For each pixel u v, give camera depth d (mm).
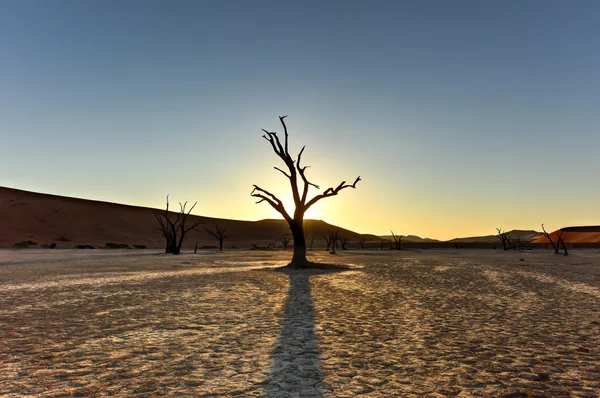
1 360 7051
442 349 7715
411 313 11375
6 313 11344
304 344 8062
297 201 29641
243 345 7988
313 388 5742
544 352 7516
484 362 6922
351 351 7582
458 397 5438
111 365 6770
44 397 5422
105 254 54844
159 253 60719
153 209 149500
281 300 13727
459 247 121250
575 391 5645
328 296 14742
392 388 5746
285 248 101500
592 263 35688
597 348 7781
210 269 28031
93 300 13680
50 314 11180
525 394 5543
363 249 100562
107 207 131375
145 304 12852
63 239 93125
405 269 28469
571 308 12195
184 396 5457
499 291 16203
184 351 7578
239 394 5523
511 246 103125
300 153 29281
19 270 26750
